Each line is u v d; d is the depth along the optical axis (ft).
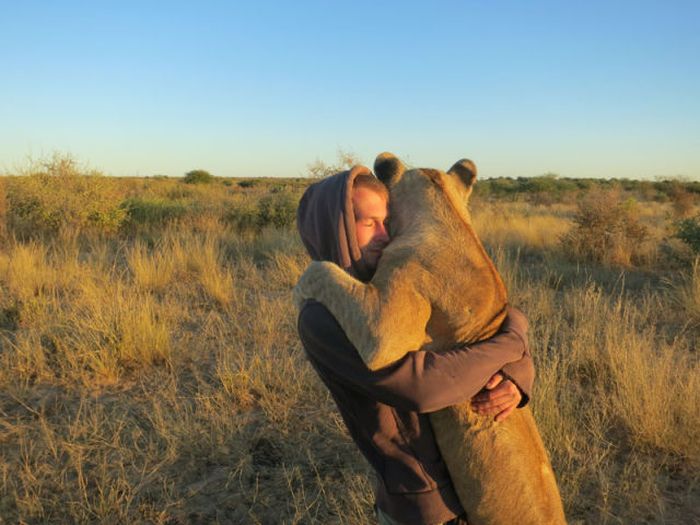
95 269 31.22
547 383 16.05
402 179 7.34
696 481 13.80
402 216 7.04
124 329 20.38
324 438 15.48
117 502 12.43
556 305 27.78
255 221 50.55
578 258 40.45
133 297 23.85
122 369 19.15
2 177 46.09
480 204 75.87
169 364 19.58
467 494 6.30
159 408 16.22
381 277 6.18
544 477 6.47
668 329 24.39
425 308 6.16
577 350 19.75
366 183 6.67
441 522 6.25
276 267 34.37
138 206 52.85
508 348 6.04
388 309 5.80
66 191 45.93
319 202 6.60
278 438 15.44
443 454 6.34
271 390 17.70
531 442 6.53
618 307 22.44
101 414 16.30
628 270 37.58
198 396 16.65
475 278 6.42
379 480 6.46
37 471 13.47
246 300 28.07
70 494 12.74
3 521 12.26
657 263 38.91
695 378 16.80
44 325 22.31
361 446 6.46
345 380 5.93
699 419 15.15
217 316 24.79
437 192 6.97
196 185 110.93
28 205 45.03
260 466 14.38
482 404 6.07
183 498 13.10
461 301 6.30
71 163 47.75
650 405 15.44
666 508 12.95
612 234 40.68
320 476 13.94
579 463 14.11
